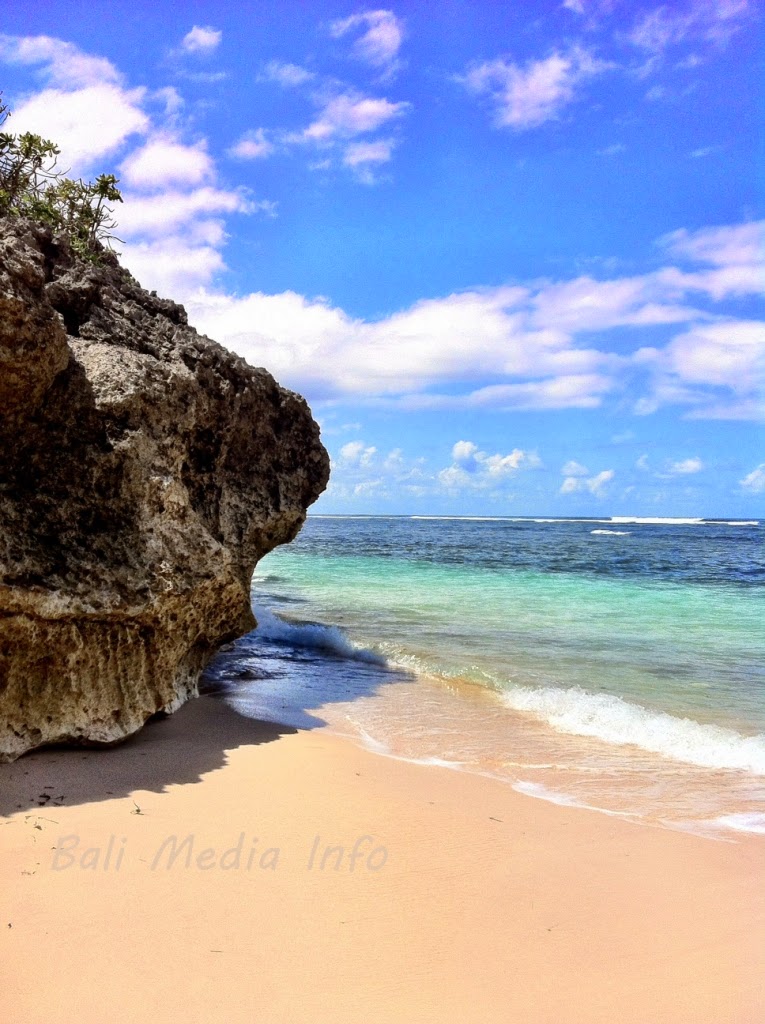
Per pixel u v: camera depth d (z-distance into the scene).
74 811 5.52
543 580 25.30
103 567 6.70
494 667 11.94
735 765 7.71
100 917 4.15
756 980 3.94
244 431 9.56
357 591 22.05
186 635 8.16
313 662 12.44
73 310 7.75
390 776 6.89
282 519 10.13
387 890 4.70
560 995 3.76
